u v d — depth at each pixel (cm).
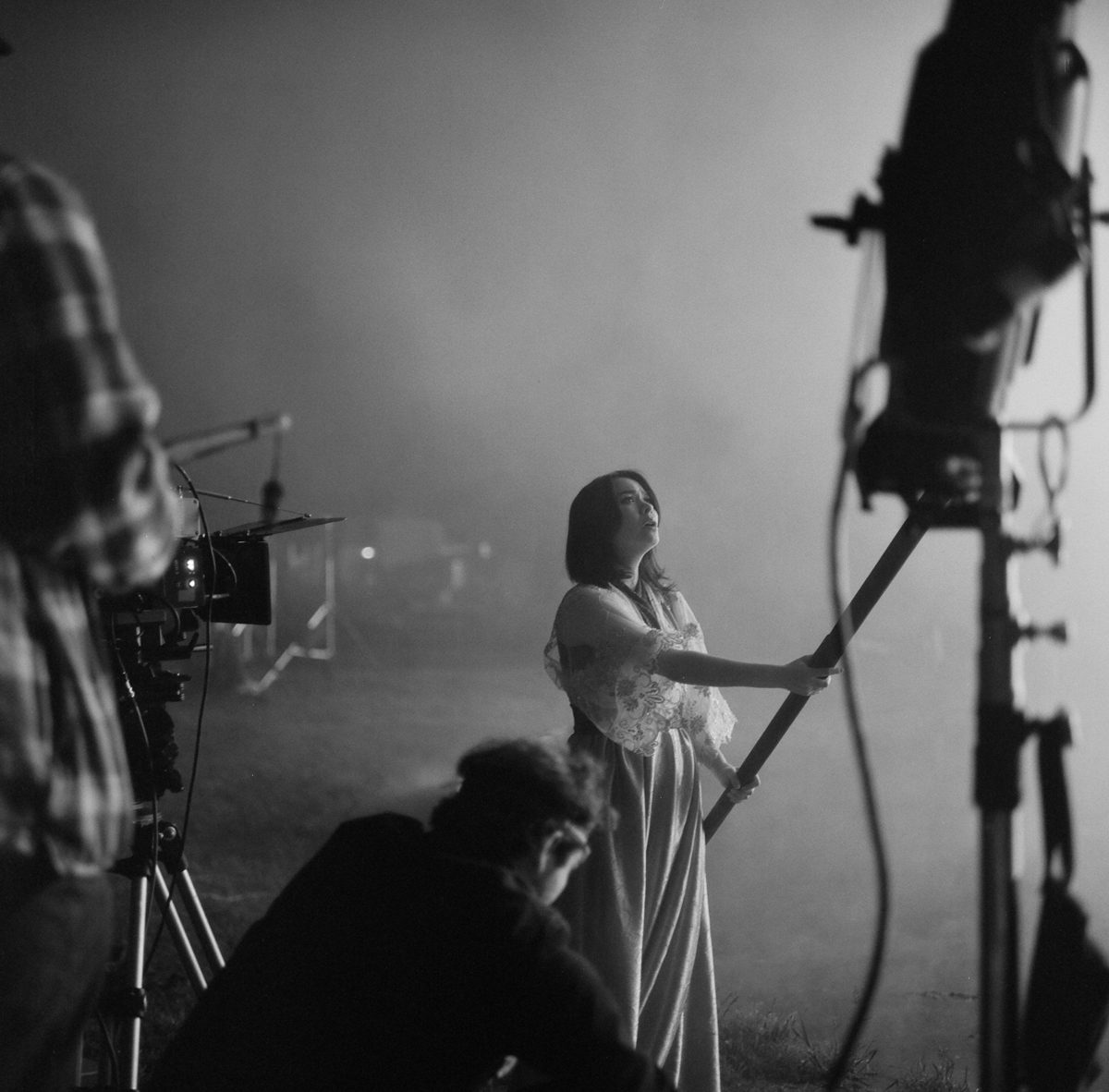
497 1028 192
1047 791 164
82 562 152
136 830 283
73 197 156
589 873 299
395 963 192
